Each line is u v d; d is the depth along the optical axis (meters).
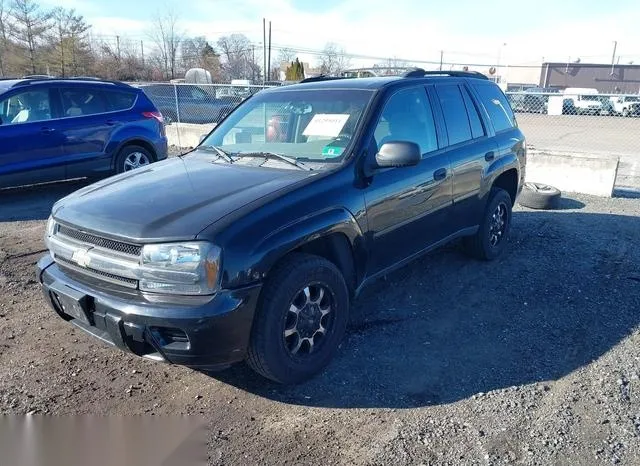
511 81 80.38
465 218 4.84
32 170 7.86
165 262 2.75
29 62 44.81
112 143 8.67
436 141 4.43
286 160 3.69
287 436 2.80
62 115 8.21
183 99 18.39
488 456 2.63
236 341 2.84
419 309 4.35
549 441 2.74
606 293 4.68
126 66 49.59
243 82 34.50
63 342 3.81
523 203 8.03
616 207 8.06
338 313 3.39
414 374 3.39
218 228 2.80
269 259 2.90
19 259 5.51
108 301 2.88
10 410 3.02
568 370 3.43
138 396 3.17
